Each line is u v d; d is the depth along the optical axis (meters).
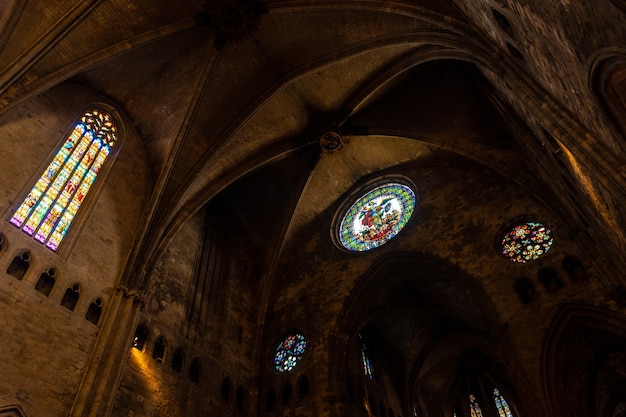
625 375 18.91
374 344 30.03
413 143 26.39
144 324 19.47
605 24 7.70
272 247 27.98
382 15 20.52
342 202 28.62
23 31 17.52
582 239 19.22
